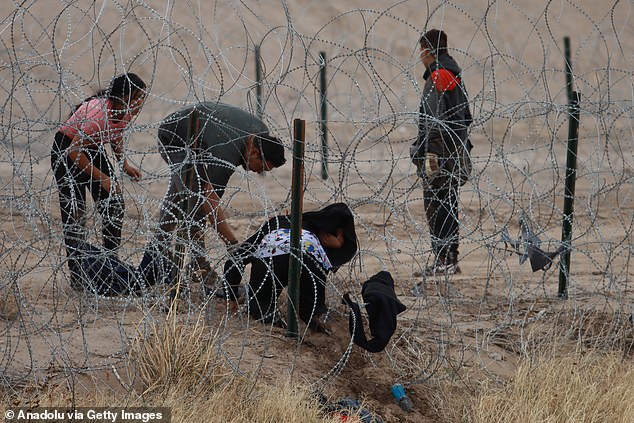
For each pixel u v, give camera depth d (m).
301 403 21.73
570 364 25.27
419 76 85.38
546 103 26.73
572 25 113.75
